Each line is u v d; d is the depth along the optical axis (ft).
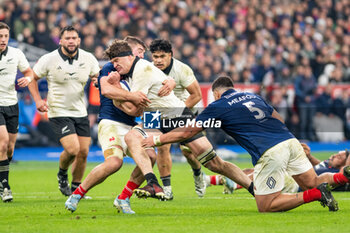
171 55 95.35
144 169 72.38
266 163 73.41
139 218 70.64
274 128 75.31
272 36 262.88
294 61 242.17
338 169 100.58
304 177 76.48
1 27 98.84
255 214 73.10
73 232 59.88
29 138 203.31
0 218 71.92
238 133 75.36
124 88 79.41
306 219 67.77
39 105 104.58
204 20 255.50
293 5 280.92
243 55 242.37
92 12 237.45
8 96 103.14
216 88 78.84
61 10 233.76
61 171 105.09
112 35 228.63
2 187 95.14
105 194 109.40
